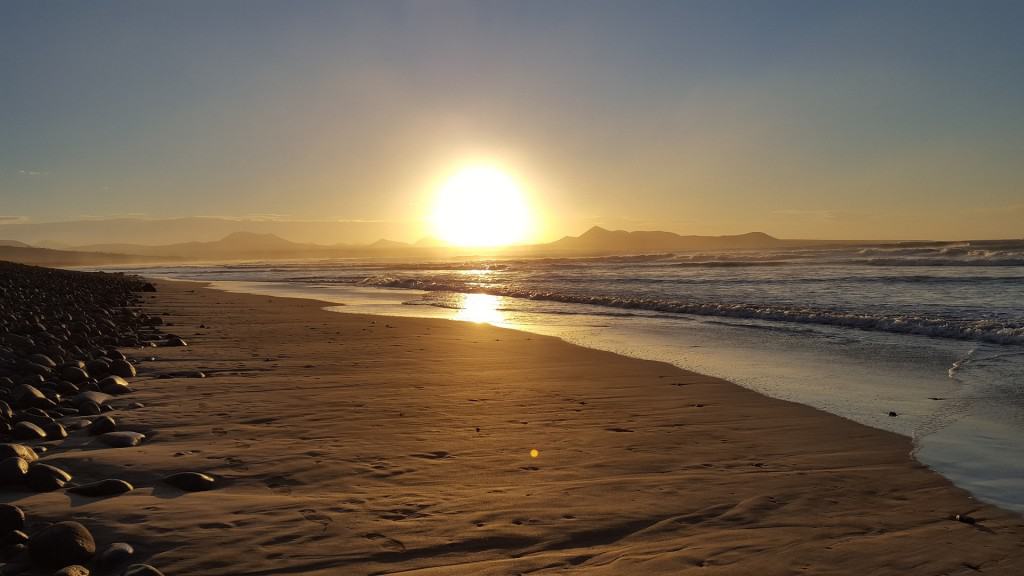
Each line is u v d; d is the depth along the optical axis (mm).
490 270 59875
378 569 3672
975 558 3889
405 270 65875
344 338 14938
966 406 8062
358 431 6793
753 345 13461
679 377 10109
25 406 7059
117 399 8133
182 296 31797
